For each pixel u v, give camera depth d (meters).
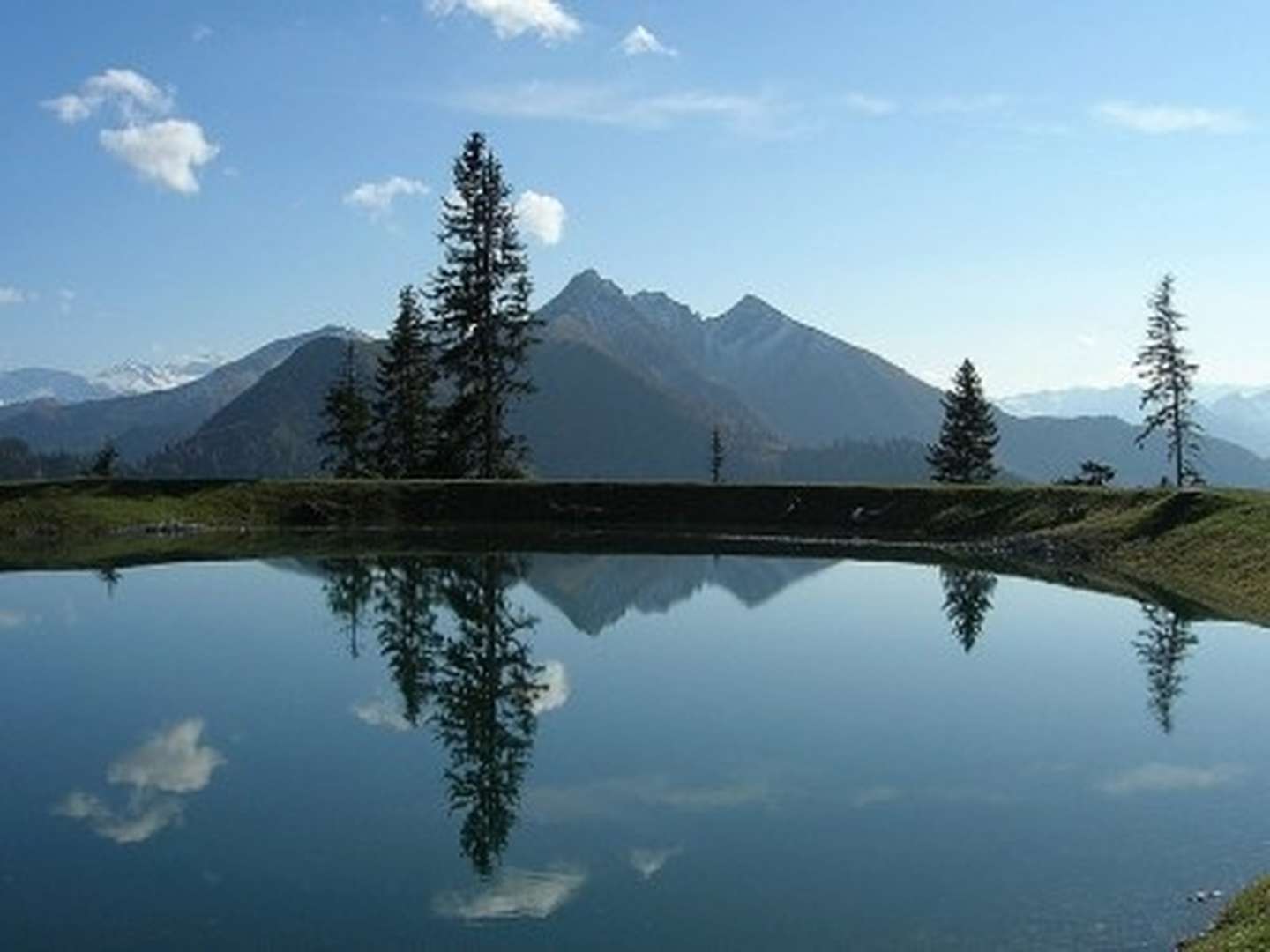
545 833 24.94
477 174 101.19
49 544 76.75
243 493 91.12
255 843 24.28
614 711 35.78
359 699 37.25
